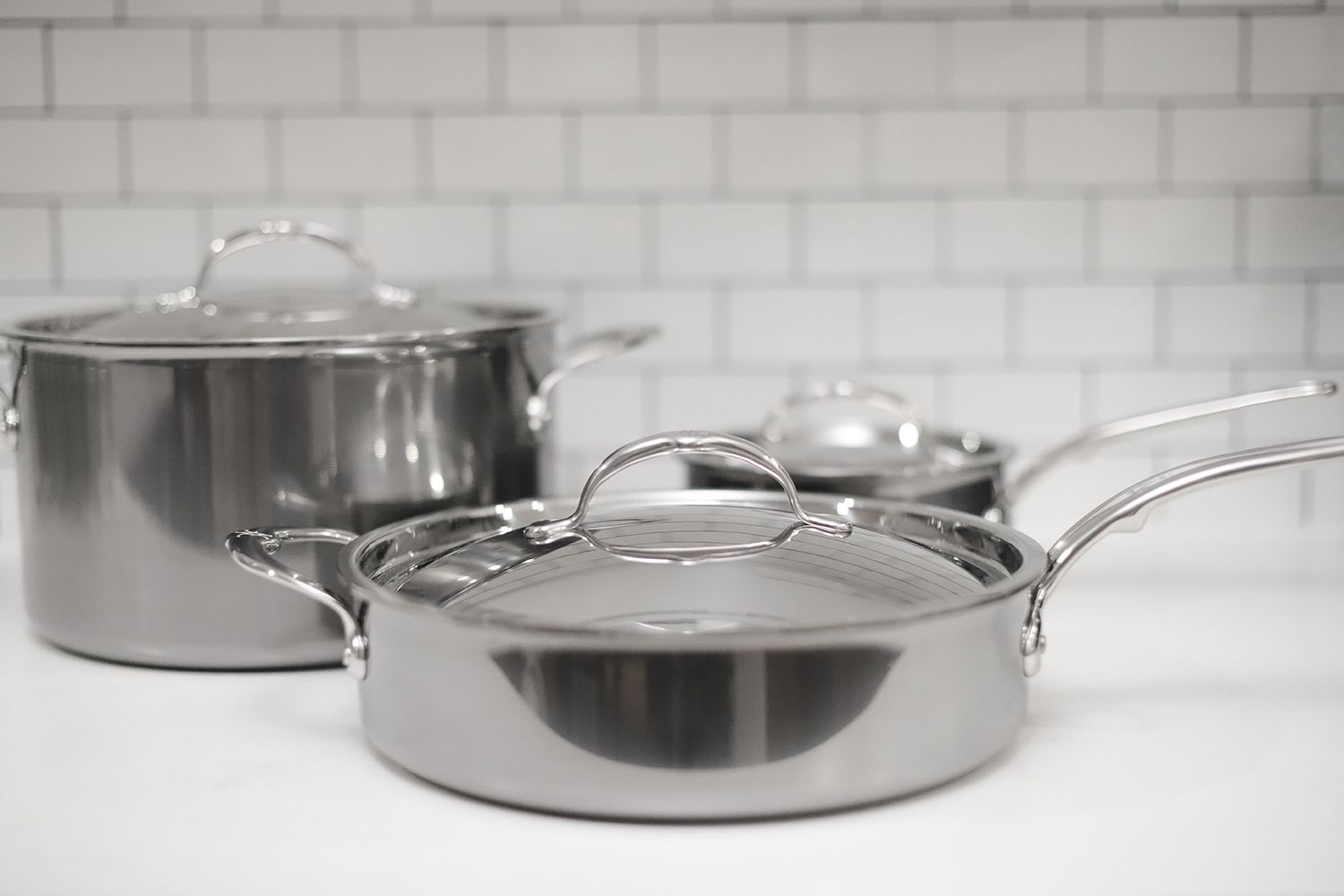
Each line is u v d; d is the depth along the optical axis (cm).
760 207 157
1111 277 158
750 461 95
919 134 156
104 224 154
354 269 156
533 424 123
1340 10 154
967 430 160
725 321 158
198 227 154
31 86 151
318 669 115
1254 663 115
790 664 80
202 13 151
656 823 84
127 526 111
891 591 89
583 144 155
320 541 110
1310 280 158
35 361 113
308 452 108
